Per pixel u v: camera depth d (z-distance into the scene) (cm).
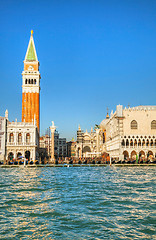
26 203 2775
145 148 12031
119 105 12312
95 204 2728
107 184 4162
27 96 15062
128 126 12194
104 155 14675
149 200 2892
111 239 1802
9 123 12538
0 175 5806
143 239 1800
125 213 2395
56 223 2130
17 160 10875
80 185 4088
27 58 15488
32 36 16012
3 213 2397
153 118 12269
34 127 12000
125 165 9612
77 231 1953
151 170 7181
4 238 1823
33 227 2038
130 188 3697
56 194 3278
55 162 11050
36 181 4609
